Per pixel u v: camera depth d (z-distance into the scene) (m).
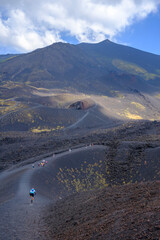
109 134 94.56
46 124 163.62
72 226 13.02
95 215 13.30
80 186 41.16
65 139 91.62
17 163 59.84
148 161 46.19
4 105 196.38
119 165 48.22
